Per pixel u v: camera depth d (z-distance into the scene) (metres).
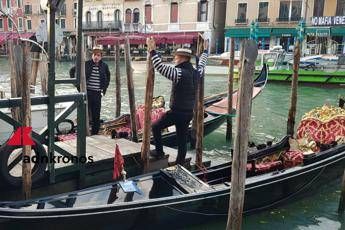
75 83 4.47
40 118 7.23
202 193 4.52
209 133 9.09
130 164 5.12
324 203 5.68
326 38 27.33
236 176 3.80
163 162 5.39
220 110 9.48
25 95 3.85
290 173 5.29
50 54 4.07
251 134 9.80
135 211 4.15
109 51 33.44
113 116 11.78
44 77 8.09
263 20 29.41
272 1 29.03
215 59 22.00
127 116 7.91
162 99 8.70
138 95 16.38
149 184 4.77
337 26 26.77
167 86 19.55
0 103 3.88
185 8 32.56
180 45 31.72
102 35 36.06
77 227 3.92
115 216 4.06
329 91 17.88
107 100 14.87
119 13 35.94
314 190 5.82
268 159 6.05
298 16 28.45
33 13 40.41
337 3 27.20
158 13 33.91
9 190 4.12
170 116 5.04
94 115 6.68
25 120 3.91
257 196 5.04
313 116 6.95
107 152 5.10
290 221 5.18
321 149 6.09
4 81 18.92
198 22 32.22
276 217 5.26
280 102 14.89
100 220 3.99
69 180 4.55
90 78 6.53
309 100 15.50
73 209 3.88
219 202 4.66
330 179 6.00
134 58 29.00
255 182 4.96
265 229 4.98
